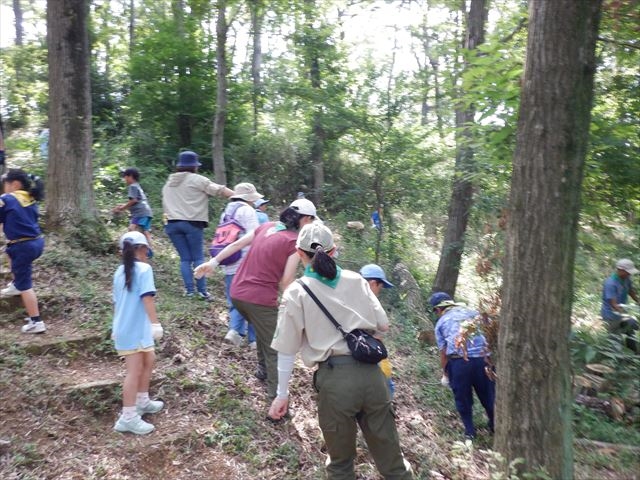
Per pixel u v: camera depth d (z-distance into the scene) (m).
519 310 3.96
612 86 6.97
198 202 7.20
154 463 4.25
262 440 4.75
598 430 5.67
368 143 12.39
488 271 6.98
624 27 5.69
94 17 17.34
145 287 4.45
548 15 3.82
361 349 3.57
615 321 6.75
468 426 5.86
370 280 4.97
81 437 4.38
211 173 14.13
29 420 4.39
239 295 4.96
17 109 16.77
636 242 7.56
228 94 14.59
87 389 4.81
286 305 3.73
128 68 14.13
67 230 7.95
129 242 4.50
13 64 17.61
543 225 3.88
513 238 4.01
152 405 4.77
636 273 7.12
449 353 5.91
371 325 3.74
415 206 13.73
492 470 4.04
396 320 9.55
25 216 5.55
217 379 5.36
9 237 5.51
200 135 14.27
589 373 6.17
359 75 14.36
